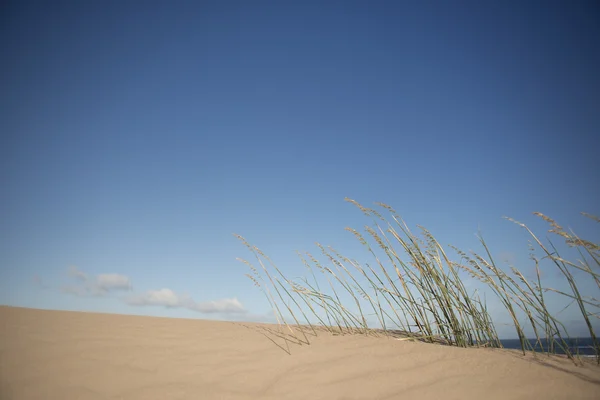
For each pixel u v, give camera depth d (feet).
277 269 13.07
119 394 8.14
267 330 13.71
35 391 8.25
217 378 8.94
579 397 6.82
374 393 7.67
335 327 13.89
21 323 12.60
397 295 12.38
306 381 8.45
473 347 10.65
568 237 8.84
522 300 9.67
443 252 11.82
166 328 13.50
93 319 14.23
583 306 8.81
